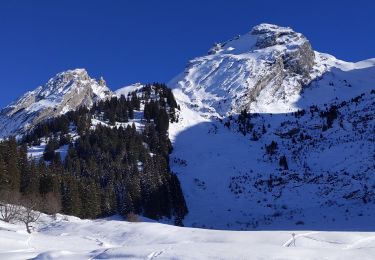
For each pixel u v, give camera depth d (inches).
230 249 1108.5
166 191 3978.8
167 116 6254.9
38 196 3302.2
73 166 4571.9
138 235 2014.0
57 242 1947.6
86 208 3607.3
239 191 4416.8
